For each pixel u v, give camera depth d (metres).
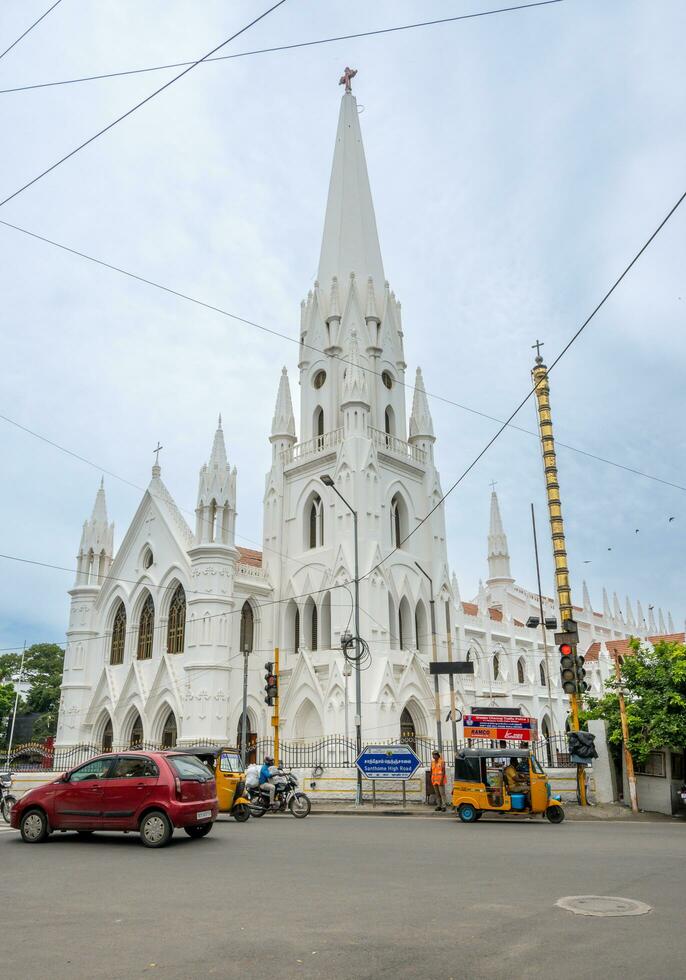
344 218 63.19
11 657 87.19
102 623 57.62
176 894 11.54
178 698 48.72
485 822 24.59
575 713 29.50
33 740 83.12
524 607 89.56
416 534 56.97
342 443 52.69
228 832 20.89
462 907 10.39
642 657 31.98
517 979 7.36
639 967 7.67
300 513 55.66
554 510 34.34
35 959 8.18
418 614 55.31
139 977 7.55
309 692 48.28
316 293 61.25
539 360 37.16
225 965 7.90
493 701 65.69
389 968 7.75
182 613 51.72
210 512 51.00
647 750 28.66
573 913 9.98
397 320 62.69
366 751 31.58
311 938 8.88
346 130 66.62
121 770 18.36
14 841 18.84
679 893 11.27
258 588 53.06
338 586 49.00
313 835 19.94
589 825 23.59
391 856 15.49
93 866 14.49
